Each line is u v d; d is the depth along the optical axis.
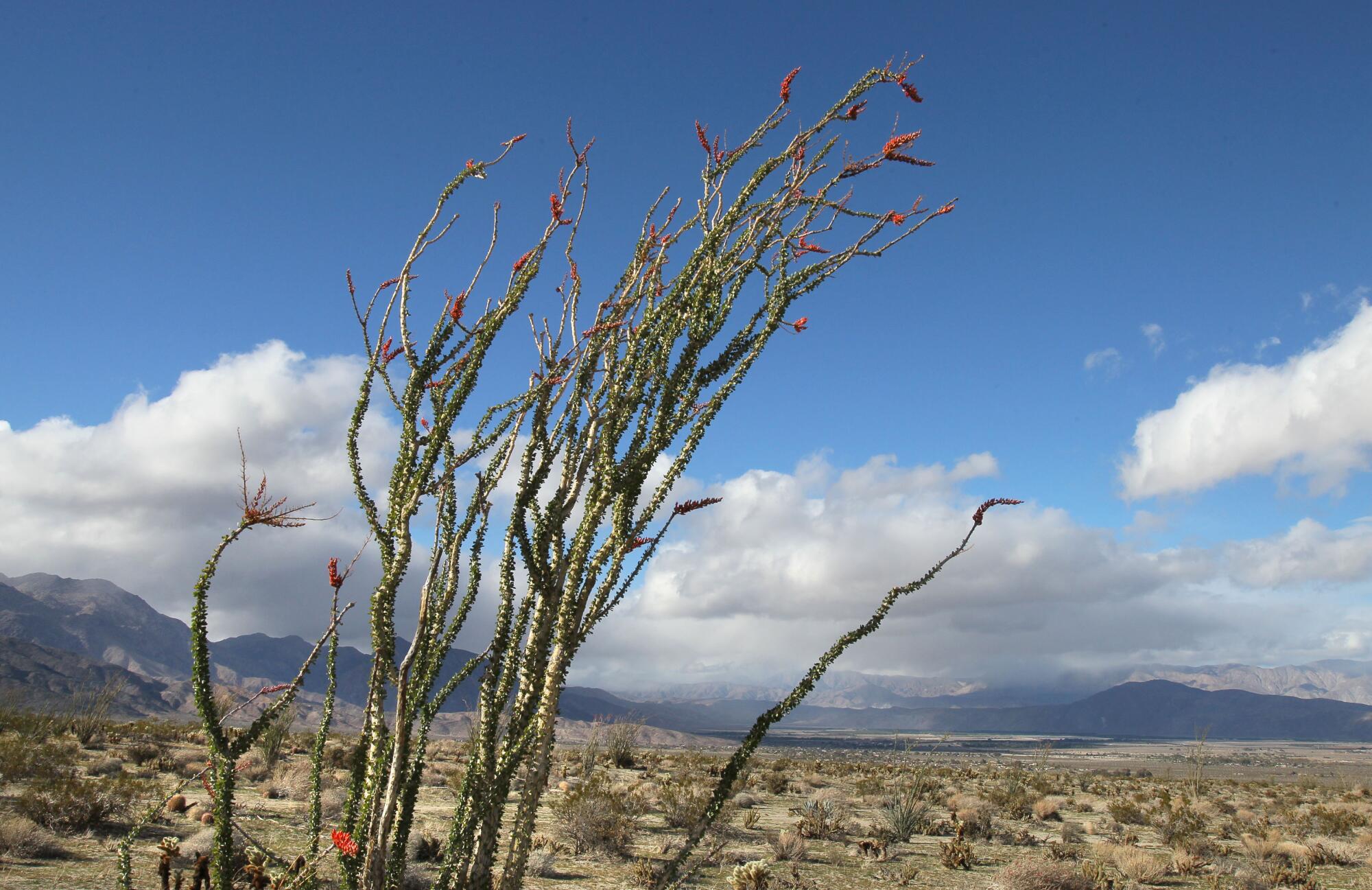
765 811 21.17
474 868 2.41
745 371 2.79
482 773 2.48
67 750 20.38
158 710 128.12
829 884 12.76
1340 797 39.44
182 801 13.52
